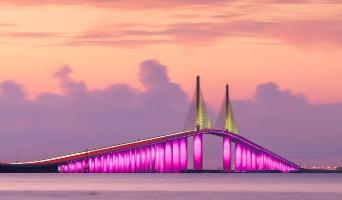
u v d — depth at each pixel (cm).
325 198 18400
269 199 17925
